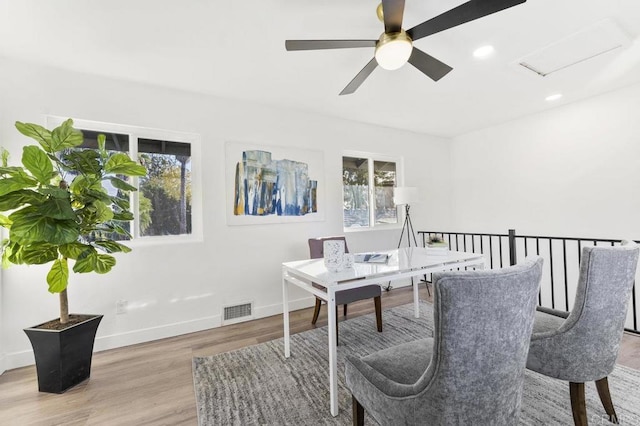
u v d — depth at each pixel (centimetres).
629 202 312
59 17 178
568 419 149
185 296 282
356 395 123
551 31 204
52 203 168
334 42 162
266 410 164
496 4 131
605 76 281
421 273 201
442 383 89
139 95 268
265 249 324
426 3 173
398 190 388
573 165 353
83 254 187
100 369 215
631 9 183
